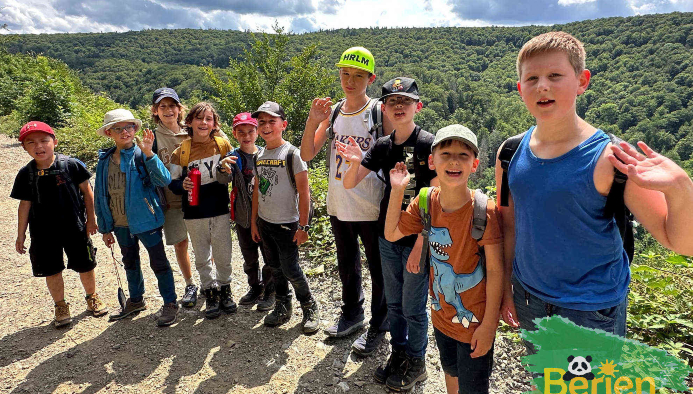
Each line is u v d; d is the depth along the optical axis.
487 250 1.84
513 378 2.64
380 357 2.98
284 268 3.24
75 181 3.47
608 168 1.32
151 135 3.33
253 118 3.50
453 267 1.96
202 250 3.51
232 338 3.28
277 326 3.42
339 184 2.88
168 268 3.53
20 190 3.30
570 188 1.39
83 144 11.24
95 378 2.85
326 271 4.36
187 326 3.47
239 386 2.74
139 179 3.31
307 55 15.62
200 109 3.32
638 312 2.91
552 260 1.48
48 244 3.35
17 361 3.04
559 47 1.42
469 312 1.95
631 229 1.52
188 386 2.75
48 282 3.42
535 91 1.44
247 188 3.43
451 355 2.12
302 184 3.16
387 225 2.25
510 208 1.81
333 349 3.09
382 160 2.52
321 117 3.02
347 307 3.23
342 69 2.84
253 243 3.65
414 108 2.38
